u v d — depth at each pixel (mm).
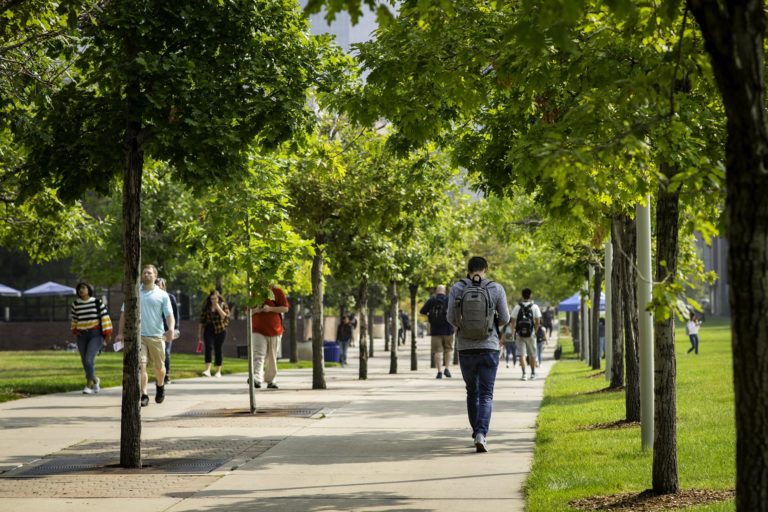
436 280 36219
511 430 13570
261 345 21188
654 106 7281
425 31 9336
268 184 12562
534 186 10422
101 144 10133
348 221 21719
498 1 6023
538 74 8633
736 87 4551
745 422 4496
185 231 12836
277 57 10555
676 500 7918
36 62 11680
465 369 11641
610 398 18188
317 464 10453
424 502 8305
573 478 9094
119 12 9836
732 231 4570
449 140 13586
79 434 12953
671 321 8391
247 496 8672
